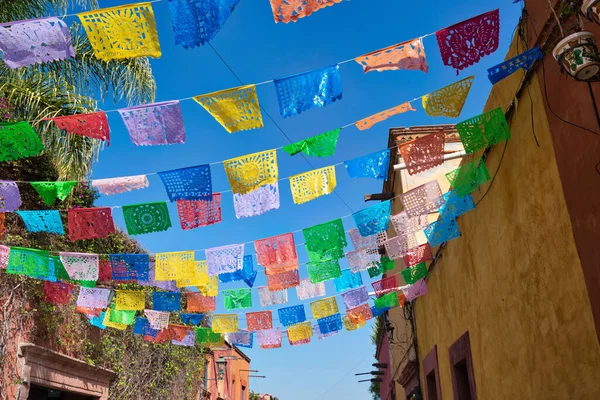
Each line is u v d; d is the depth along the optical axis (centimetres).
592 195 338
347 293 789
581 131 349
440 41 349
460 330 680
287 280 704
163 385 1196
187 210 505
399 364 1256
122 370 1019
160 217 517
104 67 709
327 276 682
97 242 920
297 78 359
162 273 620
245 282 658
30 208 770
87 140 693
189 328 859
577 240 360
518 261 471
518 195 466
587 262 346
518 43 453
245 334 870
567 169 372
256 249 604
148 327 840
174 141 387
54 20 326
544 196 413
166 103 372
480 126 450
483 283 575
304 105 368
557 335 396
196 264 626
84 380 869
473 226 604
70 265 623
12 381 671
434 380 916
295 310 802
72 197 817
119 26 321
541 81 411
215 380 1703
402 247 648
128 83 708
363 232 574
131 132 382
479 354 596
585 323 351
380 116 403
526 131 443
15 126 400
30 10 647
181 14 305
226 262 606
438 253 770
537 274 431
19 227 735
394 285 792
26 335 714
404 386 1240
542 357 425
